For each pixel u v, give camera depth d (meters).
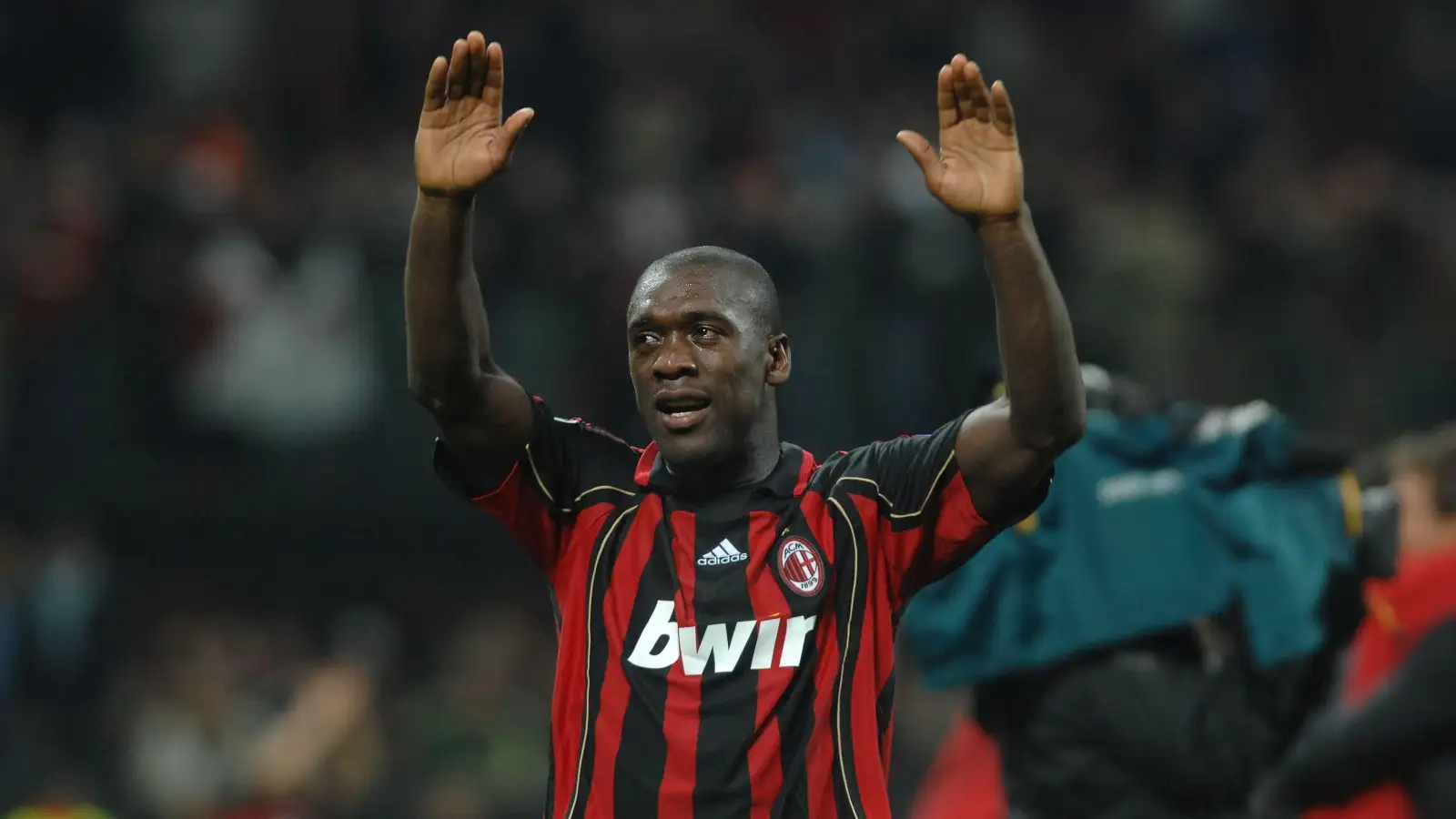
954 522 11.34
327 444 38.28
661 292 11.23
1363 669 17.38
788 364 11.60
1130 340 41.22
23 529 36.78
